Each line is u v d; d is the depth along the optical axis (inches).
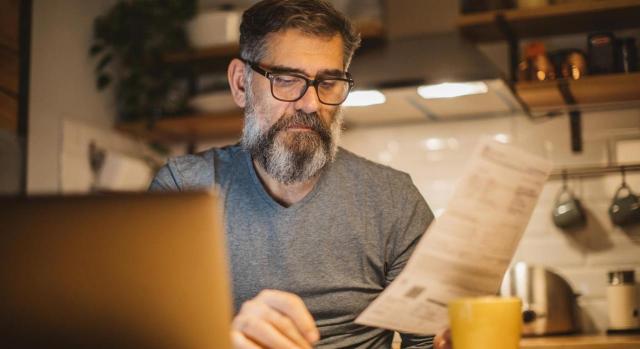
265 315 35.9
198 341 29.1
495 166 37.2
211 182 58.4
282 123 54.4
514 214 38.9
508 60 110.1
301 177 55.1
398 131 115.0
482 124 111.3
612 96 99.7
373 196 58.8
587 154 106.4
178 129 118.3
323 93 55.2
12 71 96.3
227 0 123.7
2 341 29.7
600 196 104.9
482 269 39.8
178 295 28.8
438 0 109.3
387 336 57.7
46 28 104.7
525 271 95.6
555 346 84.6
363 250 56.9
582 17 100.7
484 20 101.3
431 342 53.7
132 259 28.8
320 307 55.1
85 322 29.3
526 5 100.1
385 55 99.0
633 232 103.0
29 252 29.2
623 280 97.2
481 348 31.9
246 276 55.6
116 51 119.1
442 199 111.8
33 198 29.0
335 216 57.2
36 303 29.4
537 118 109.0
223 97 111.0
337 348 54.6
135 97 118.4
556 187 107.0
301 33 54.7
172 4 116.0
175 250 28.6
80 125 109.9
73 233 28.9
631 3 95.6
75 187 107.1
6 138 93.8
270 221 56.4
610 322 98.2
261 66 55.4
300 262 55.7
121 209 28.7
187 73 120.0
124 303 29.0
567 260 105.2
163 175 59.8
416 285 38.2
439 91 96.3
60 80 106.8
